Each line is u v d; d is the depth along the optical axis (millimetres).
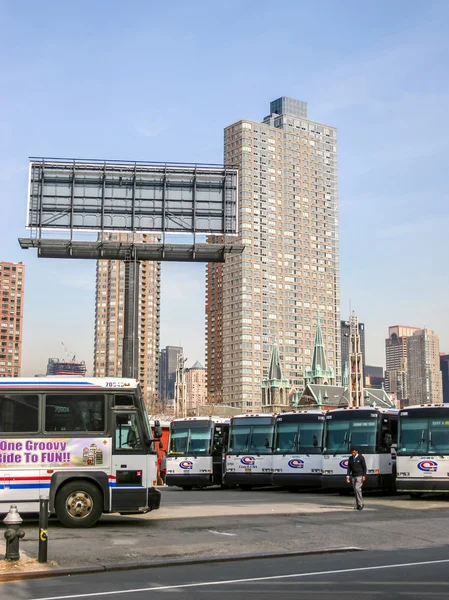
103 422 21641
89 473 21234
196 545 17422
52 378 21766
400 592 12273
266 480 40188
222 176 46156
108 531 20094
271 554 16297
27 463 21094
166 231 45344
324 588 12656
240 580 13484
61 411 21547
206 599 11797
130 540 18172
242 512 25625
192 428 44062
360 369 158375
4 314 194750
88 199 45031
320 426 39000
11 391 21422
